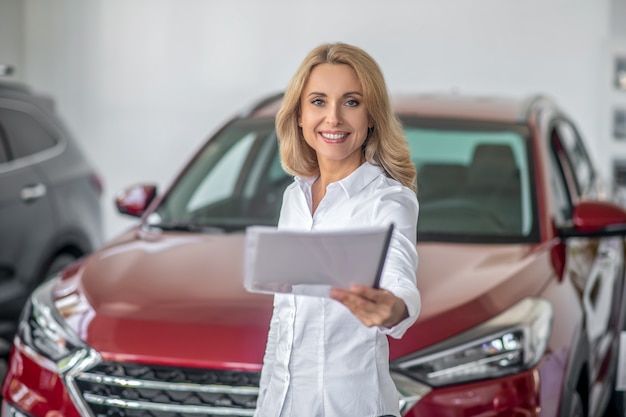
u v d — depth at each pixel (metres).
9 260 5.88
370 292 2.08
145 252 4.04
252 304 3.47
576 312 3.90
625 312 5.11
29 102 6.50
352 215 2.40
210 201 4.66
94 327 3.44
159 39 10.40
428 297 3.52
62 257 6.41
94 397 3.35
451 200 4.48
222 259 3.91
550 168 4.63
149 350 3.29
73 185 6.54
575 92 9.81
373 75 2.41
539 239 4.23
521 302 3.59
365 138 2.45
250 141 4.96
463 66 9.95
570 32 9.78
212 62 10.34
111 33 10.47
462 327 3.37
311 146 2.47
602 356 4.51
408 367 3.23
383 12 10.02
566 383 3.57
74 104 10.55
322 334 2.37
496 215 4.36
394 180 2.45
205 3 10.30
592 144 9.83
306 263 2.09
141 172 10.54
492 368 3.31
